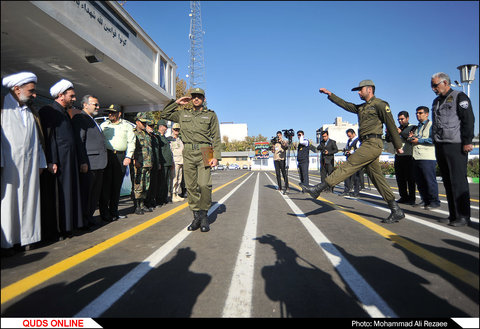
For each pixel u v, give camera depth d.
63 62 3.35
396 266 1.84
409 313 1.25
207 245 2.45
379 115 3.06
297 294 1.47
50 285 1.62
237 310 1.32
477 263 1.75
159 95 5.52
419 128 4.38
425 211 4.02
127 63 4.12
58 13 2.54
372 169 3.23
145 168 4.26
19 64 1.75
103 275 1.77
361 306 1.33
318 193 3.33
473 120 2.54
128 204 5.58
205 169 3.06
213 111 3.28
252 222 3.45
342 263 1.93
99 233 2.96
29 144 2.11
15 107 2.01
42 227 2.49
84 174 3.10
